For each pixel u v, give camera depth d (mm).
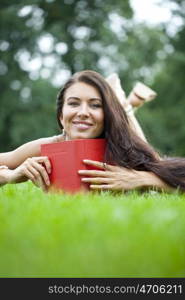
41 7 31094
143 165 5480
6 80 29609
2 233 2908
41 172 5199
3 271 2307
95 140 5230
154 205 4184
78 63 30422
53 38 30203
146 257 2527
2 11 30156
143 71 32500
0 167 5715
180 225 3309
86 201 4219
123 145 5402
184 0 33375
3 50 30266
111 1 31609
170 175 5426
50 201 4230
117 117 5391
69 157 5109
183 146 31031
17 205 3965
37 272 2312
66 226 3092
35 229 3000
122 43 30797
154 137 30969
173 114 32125
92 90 5367
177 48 32562
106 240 2781
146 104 32719
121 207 3824
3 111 28703
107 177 5172
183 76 32562
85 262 2412
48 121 28469
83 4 31453
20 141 28188
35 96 28875
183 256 2588
